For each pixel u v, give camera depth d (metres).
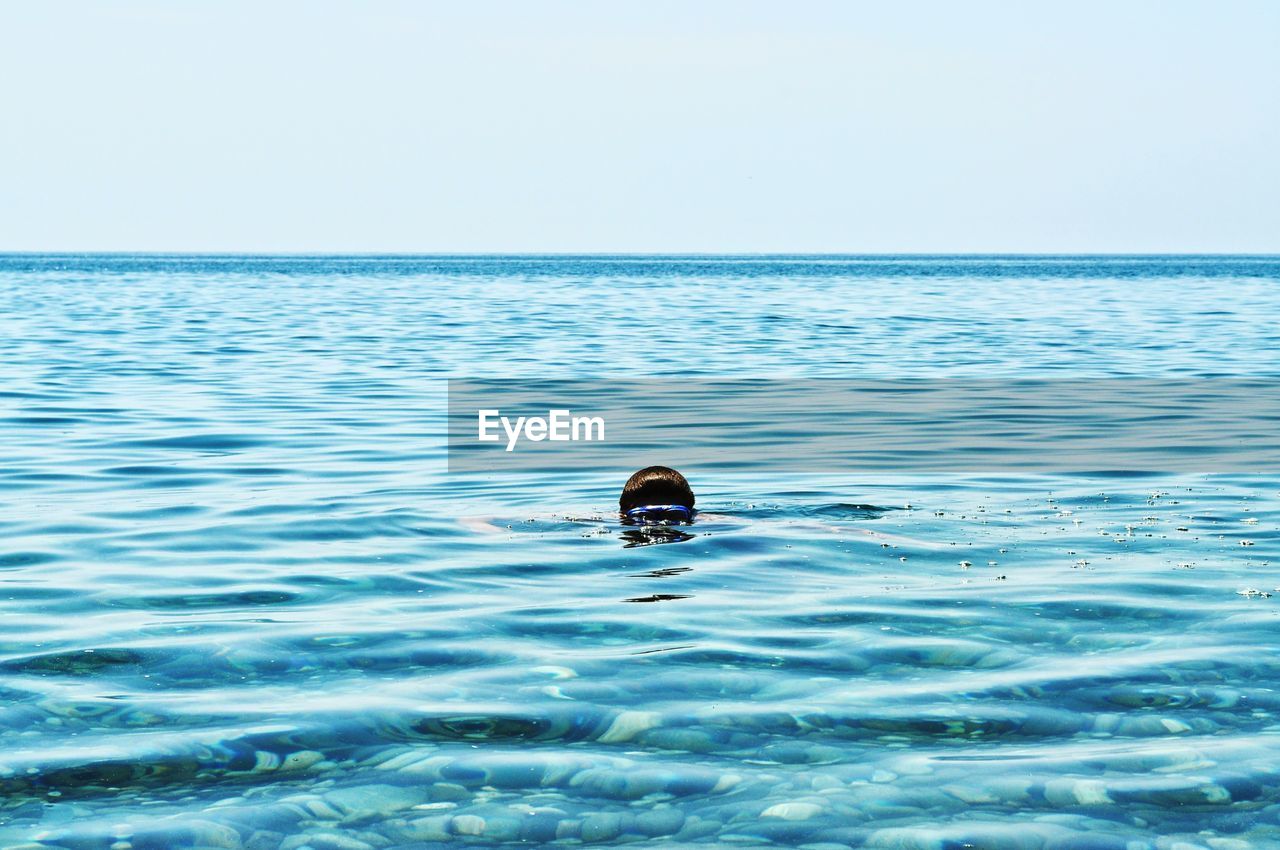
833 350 28.41
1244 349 28.94
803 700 5.00
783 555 7.94
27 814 3.92
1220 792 4.05
